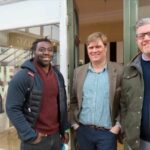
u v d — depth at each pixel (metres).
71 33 2.80
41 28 2.99
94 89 2.33
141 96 1.87
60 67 2.76
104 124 2.31
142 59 1.91
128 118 1.96
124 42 2.53
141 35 1.83
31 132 2.15
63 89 2.39
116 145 2.35
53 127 2.29
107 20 5.74
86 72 2.39
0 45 3.43
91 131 2.36
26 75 2.16
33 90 2.17
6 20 3.20
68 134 2.55
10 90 2.16
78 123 2.46
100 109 2.31
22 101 2.16
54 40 2.86
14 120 2.12
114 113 2.27
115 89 2.24
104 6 5.09
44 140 2.24
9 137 3.48
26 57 3.14
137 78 1.90
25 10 3.06
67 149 2.60
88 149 2.42
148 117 1.86
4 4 3.18
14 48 3.29
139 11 2.57
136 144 1.91
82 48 4.80
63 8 2.76
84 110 2.38
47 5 2.89
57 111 2.33
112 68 2.29
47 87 2.23
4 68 3.41
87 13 5.56
